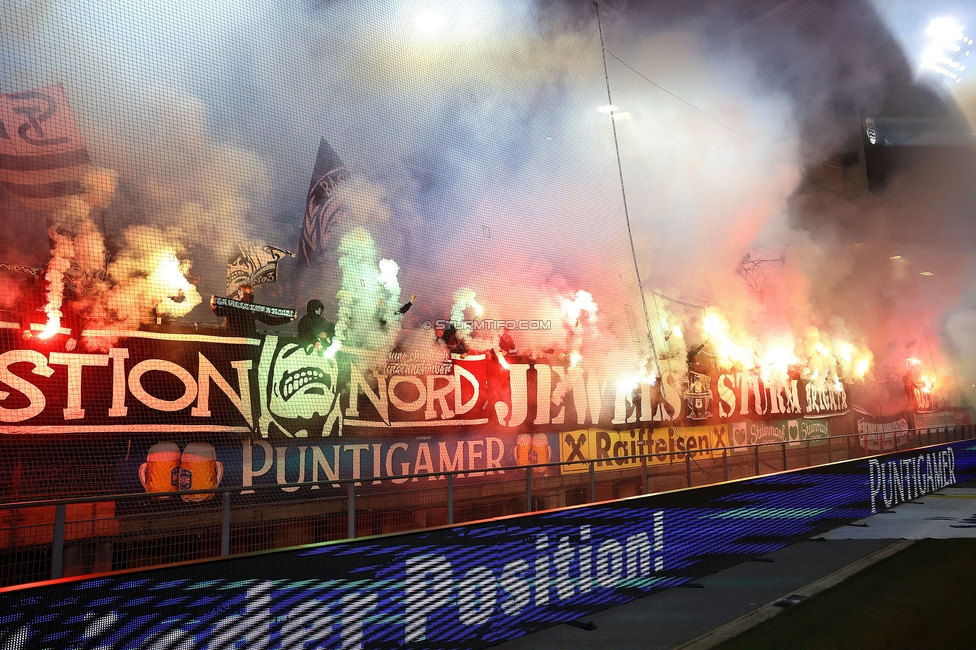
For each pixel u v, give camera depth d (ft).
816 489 31.17
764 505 27.14
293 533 24.85
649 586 21.21
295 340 27.96
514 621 17.35
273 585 13.15
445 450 32.12
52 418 21.52
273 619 13.09
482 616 16.69
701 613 18.65
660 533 21.89
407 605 15.31
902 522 33.63
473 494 31.09
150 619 11.45
